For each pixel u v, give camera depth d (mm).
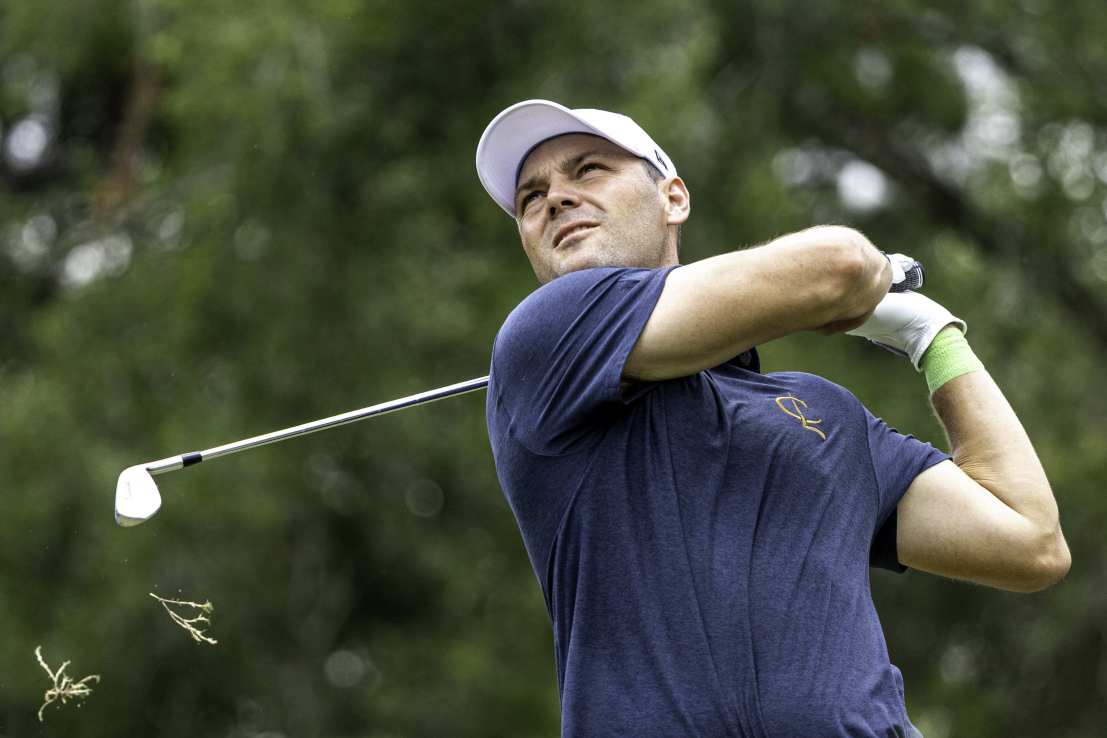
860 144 51625
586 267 11227
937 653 50938
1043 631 49719
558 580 10055
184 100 38938
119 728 42000
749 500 9867
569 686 9719
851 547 10031
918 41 48969
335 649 48312
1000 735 49719
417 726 44656
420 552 47094
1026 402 48375
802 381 10656
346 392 43125
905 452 11117
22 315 48219
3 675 40344
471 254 42188
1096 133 48031
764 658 9492
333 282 42156
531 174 11633
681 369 9945
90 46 45625
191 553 43375
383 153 41469
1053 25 47250
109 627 41812
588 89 40438
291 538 45625
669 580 9641
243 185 40938
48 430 42094
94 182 47344
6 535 41469
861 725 9398
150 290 42844
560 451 10031
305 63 38906
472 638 46312
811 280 9812
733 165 44219
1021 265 49375
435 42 41969
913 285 11648
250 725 44656
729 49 47688
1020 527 10961
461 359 43969
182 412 42156
